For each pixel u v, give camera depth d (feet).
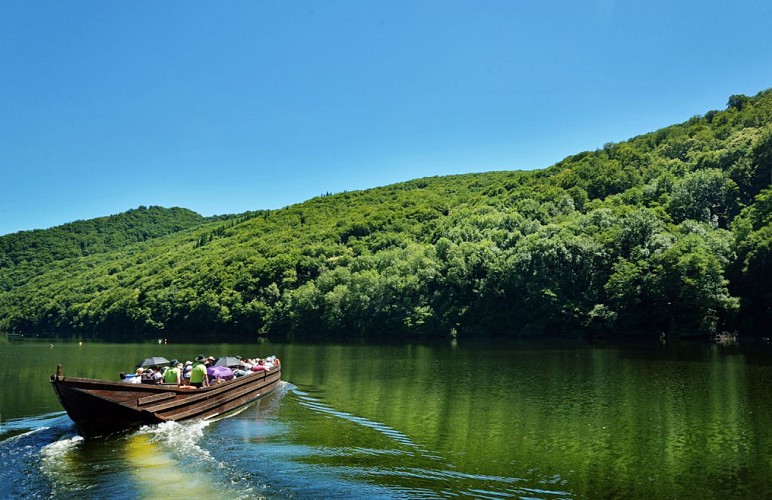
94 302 511.40
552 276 294.66
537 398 98.99
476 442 67.92
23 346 299.17
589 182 418.10
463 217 432.25
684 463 58.49
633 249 272.72
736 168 324.60
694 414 82.99
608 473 55.21
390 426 77.30
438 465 57.82
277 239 548.72
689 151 410.72
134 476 53.78
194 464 57.77
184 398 78.95
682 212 315.78
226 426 77.30
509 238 339.36
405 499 47.42
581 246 286.46
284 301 406.62
